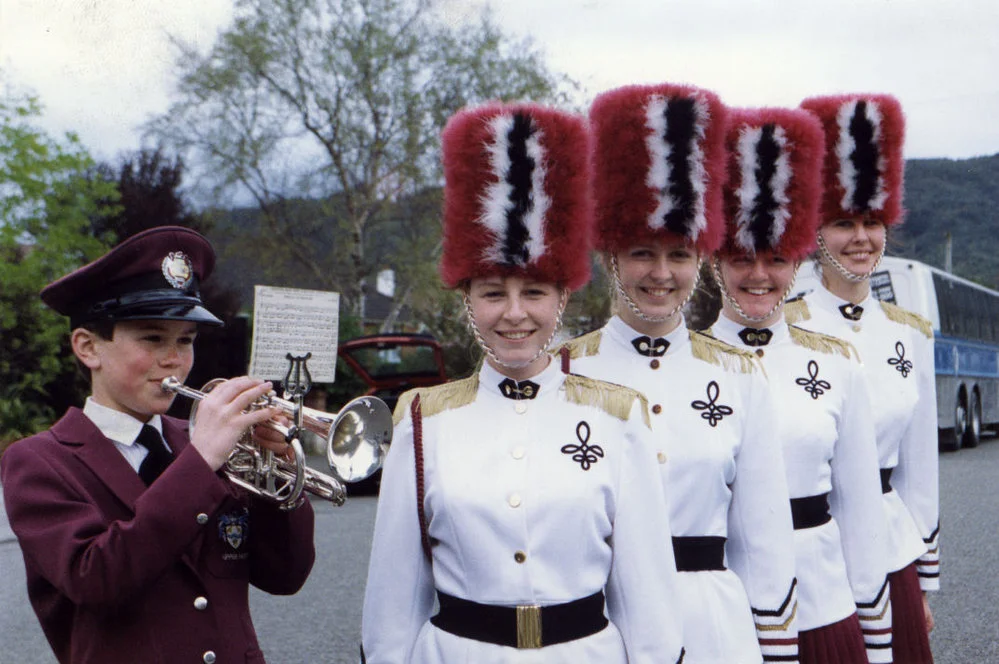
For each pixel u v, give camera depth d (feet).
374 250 84.07
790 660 10.71
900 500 14.29
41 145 55.83
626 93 10.93
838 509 12.47
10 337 53.01
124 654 7.98
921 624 13.84
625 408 9.23
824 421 12.13
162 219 59.72
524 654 8.66
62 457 8.17
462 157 9.23
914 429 14.38
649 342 11.27
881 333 14.33
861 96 14.32
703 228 10.88
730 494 10.96
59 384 55.36
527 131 9.12
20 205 55.98
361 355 44.01
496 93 69.82
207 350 37.99
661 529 9.09
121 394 8.45
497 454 9.07
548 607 8.75
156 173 60.85
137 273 8.39
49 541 7.77
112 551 7.59
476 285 9.26
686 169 10.80
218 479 7.96
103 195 57.82
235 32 71.82
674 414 10.89
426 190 79.97
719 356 11.23
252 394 8.22
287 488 8.71
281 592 9.04
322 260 82.23
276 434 8.57
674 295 11.07
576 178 9.25
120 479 8.23
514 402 9.29
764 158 12.20
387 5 75.72
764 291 12.42
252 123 74.79
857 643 12.01
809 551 11.91
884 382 14.03
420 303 72.74
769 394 11.07
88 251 57.26
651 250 10.93
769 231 12.15
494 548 8.84
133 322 8.34
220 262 78.18
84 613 8.09
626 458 9.14
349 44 76.07
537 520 8.84
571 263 9.16
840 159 14.07
